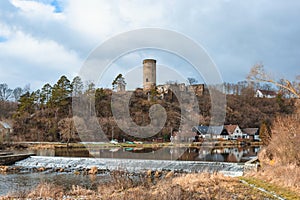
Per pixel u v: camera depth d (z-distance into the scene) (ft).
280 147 43.78
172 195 25.86
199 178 38.68
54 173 62.95
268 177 37.45
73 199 30.66
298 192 29.71
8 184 50.75
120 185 35.40
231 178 39.01
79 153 96.73
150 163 49.06
